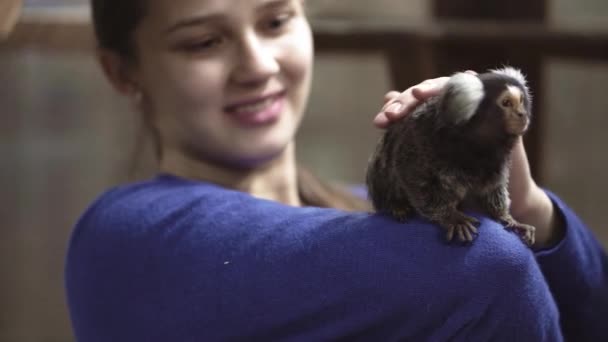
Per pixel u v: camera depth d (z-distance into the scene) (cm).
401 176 166
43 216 759
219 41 222
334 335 161
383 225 164
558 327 167
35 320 659
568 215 192
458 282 151
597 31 381
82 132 830
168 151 247
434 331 154
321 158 895
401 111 171
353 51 388
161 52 225
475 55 383
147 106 251
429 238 158
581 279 193
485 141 161
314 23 381
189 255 180
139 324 185
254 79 223
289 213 180
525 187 184
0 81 823
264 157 235
